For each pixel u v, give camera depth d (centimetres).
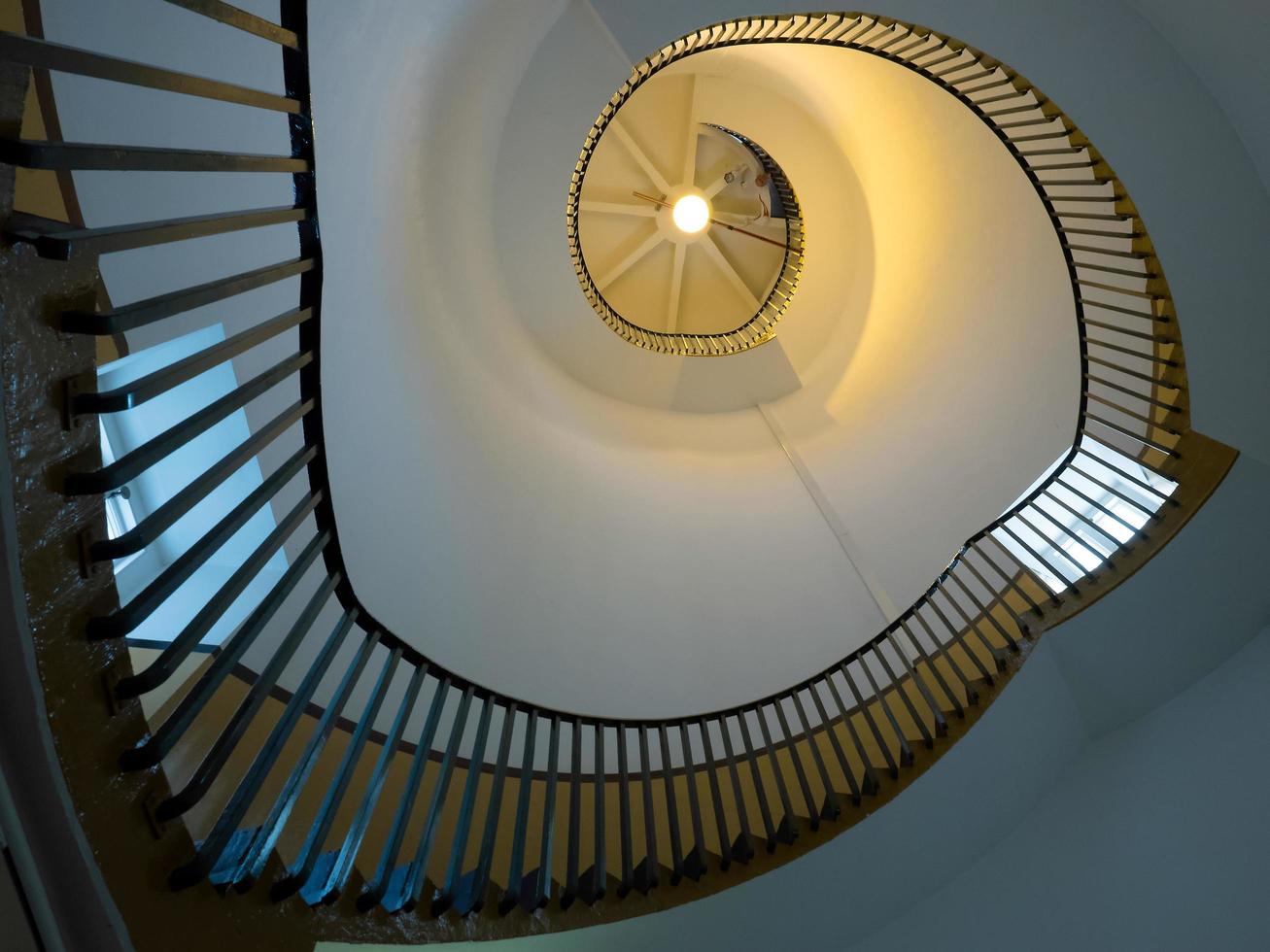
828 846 440
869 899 462
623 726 435
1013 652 495
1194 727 451
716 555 749
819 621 702
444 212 628
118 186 320
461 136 605
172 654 183
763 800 443
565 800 582
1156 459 555
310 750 267
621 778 418
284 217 229
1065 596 505
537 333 784
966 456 698
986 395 698
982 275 706
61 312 155
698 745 648
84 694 165
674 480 793
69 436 158
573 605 659
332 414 491
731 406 866
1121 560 492
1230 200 433
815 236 866
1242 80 405
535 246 717
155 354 390
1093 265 509
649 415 850
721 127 910
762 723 479
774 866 429
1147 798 436
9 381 143
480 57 567
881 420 777
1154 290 479
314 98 418
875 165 789
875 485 744
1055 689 491
